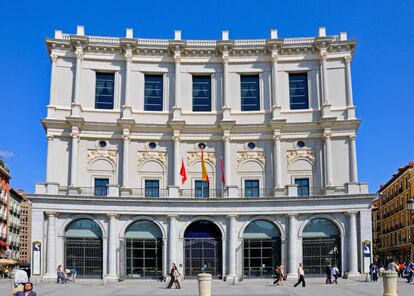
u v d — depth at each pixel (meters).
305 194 60.84
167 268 53.47
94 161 60.75
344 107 62.44
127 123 60.53
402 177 104.88
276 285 48.31
